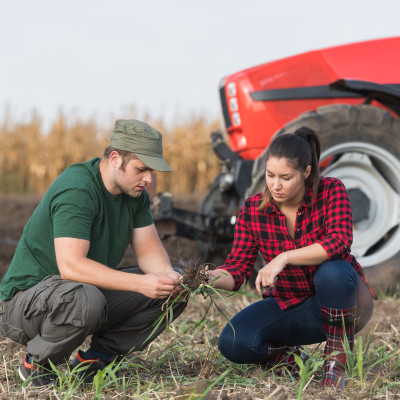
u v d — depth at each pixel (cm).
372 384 525
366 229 956
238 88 999
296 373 569
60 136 3309
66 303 506
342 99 983
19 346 693
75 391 521
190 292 536
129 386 540
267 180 525
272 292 578
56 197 529
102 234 551
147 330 571
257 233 564
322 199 540
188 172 3256
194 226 990
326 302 525
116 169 536
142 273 589
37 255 547
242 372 579
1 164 3322
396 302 888
